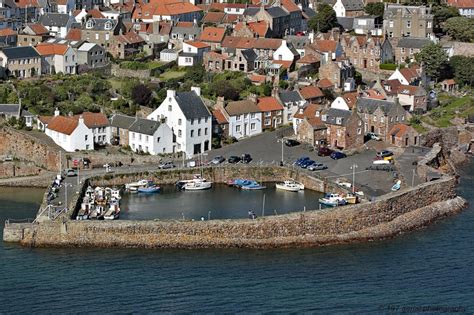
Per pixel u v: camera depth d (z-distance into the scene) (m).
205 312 184.88
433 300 190.25
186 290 193.88
